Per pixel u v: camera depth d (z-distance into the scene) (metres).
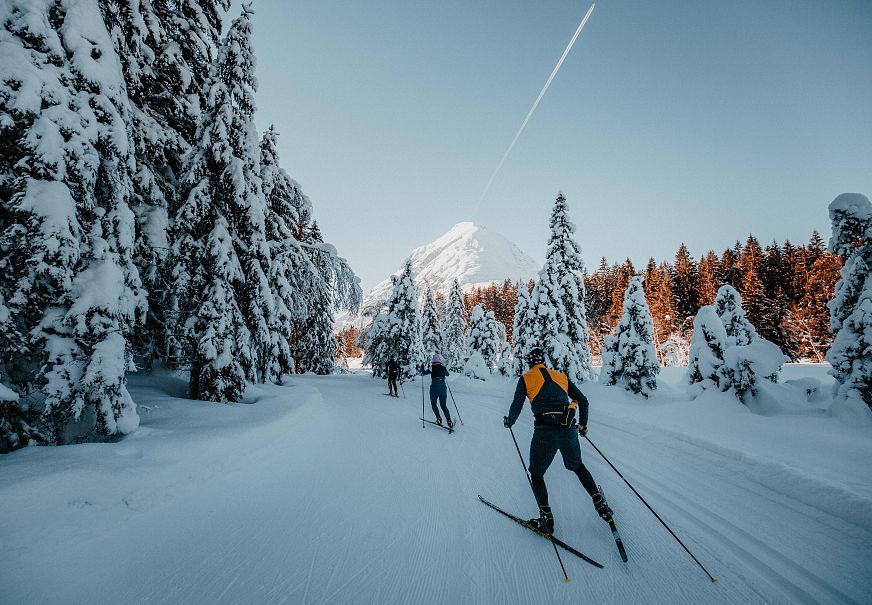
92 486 3.28
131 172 5.21
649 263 53.34
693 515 3.67
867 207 6.47
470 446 6.50
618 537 2.98
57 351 4.10
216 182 8.51
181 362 9.69
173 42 9.52
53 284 4.21
